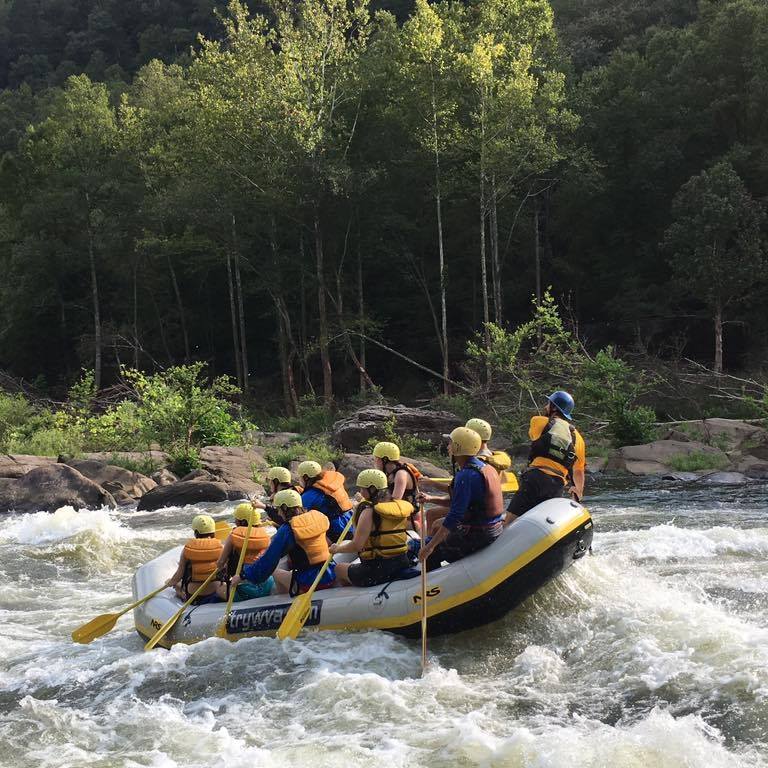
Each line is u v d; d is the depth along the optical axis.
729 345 34.88
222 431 20.83
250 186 31.77
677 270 31.44
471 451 6.79
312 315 38.50
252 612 7.06
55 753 5.48
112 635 7.95
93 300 42.28
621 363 21.88
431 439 21.58
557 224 37.84
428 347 39.38
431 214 35.56
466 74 29.36
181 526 13.55
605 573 8.07
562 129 32.12
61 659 7.25
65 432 22.28
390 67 31.61
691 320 35.22
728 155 33.22
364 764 4.98
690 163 35.25
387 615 6.81
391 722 5.54
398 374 39.78
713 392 24.92
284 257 33.81
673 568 8.58
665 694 5.63
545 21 32.28
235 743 5.41
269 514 7.74
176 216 32.56
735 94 34.25
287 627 6.71
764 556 9.06
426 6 29.75
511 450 21.17
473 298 37.56
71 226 40.59
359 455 18.48
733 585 7.87
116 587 9.79
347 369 38.59
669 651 6.23
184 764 5.21
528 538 6.68
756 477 17.59
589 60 45.84
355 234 33.81
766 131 34.25
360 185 30.47
